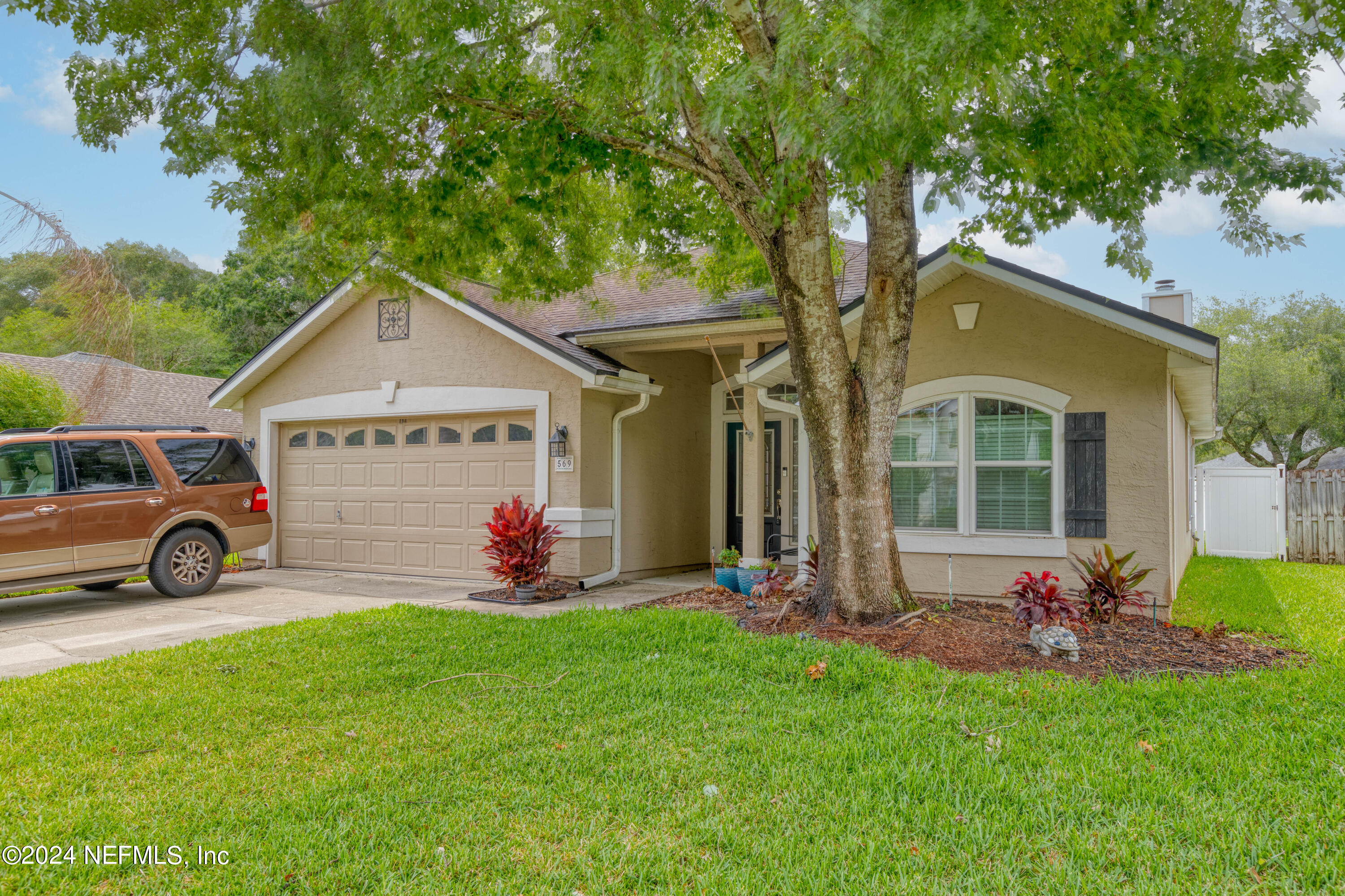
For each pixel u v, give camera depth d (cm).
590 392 1059
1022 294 856
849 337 912
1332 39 656
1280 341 2912
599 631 691
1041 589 665
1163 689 513
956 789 365
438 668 579
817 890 280
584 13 606
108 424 955
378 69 655
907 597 718
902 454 909
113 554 884
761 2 578
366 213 735
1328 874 291
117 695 513
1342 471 1523
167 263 2647
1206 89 693
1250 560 1563
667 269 1023
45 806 348
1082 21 612
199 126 706
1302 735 432
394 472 1203
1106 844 315
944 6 436
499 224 866
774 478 1185
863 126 483
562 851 311
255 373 1281
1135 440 805
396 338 1191
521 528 934
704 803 352
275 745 425
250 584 1079
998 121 590
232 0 651
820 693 513
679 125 746
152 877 290
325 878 288
